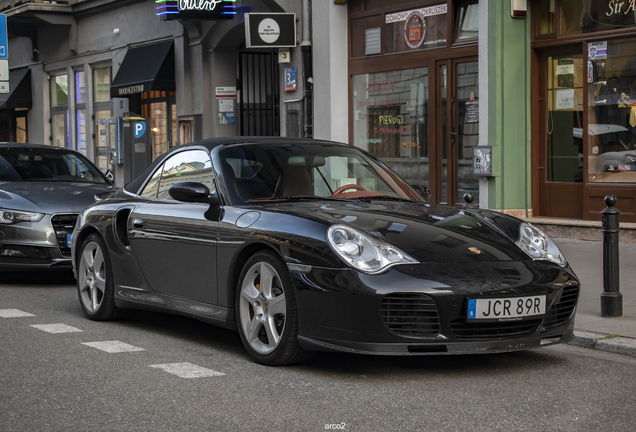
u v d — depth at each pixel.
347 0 13.67
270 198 5.16
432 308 4.18
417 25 12.71
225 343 5.45
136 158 18.28
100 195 8.62
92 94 20.97
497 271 4.38
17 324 6.17
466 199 6.29
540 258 4.67
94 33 20.50
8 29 22.73
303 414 3.74
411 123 12.91
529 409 3.84
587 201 10.76
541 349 5.30
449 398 4.03
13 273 9.38
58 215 8.16
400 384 4.31
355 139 13.89
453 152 12.24
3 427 3.57
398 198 5.50
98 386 4.27
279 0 14.14
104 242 6.18
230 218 4.98
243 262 4.91
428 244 4.45
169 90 17.31
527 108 11.33
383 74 13.32
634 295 6.98
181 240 5.31
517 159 11.31
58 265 8.11
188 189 5.09
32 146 9.81
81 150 21.81
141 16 18.55
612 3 10.55
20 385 4.30
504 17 11.11
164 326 6.10
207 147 5.61
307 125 14.24
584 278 7.89
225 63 16.58
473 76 11.90
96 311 6.25
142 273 5.77
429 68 12.51
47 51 22.81
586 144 10.80
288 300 4.49
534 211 11.41
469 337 4.28
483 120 11.31
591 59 10.73
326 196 5.34
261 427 3.55
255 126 16.98
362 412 3.77
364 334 4.17
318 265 4.33
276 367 4.68
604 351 5.27
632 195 10.27
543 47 11.25
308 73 14.24
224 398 4.02
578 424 3.60
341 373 4.54
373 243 4.34
